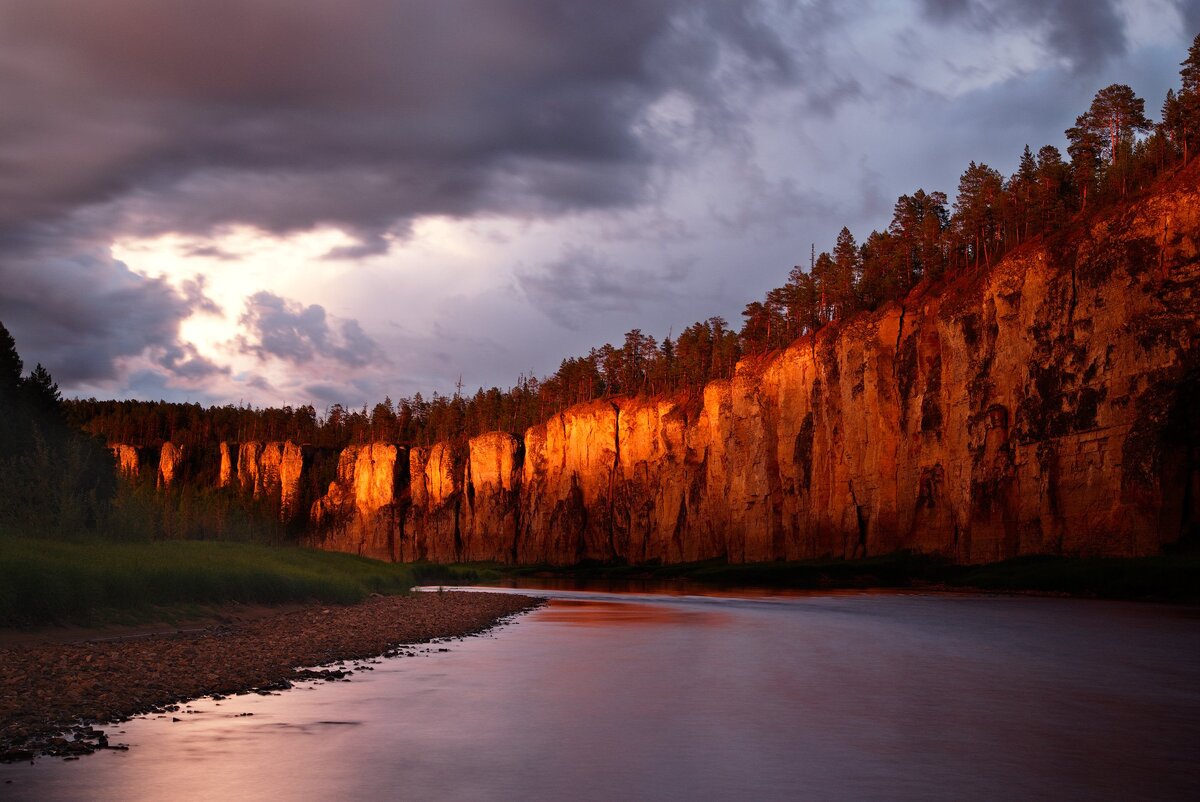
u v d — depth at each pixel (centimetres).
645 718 2172
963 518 10694
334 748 1828
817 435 13912
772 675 2927
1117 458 8694
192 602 4372
